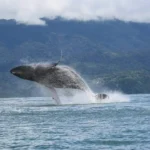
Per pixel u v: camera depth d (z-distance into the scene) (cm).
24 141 7431
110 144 6931
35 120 10700
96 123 9656
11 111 13788
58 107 14512
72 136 7775
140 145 6788
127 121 9875
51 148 6738
